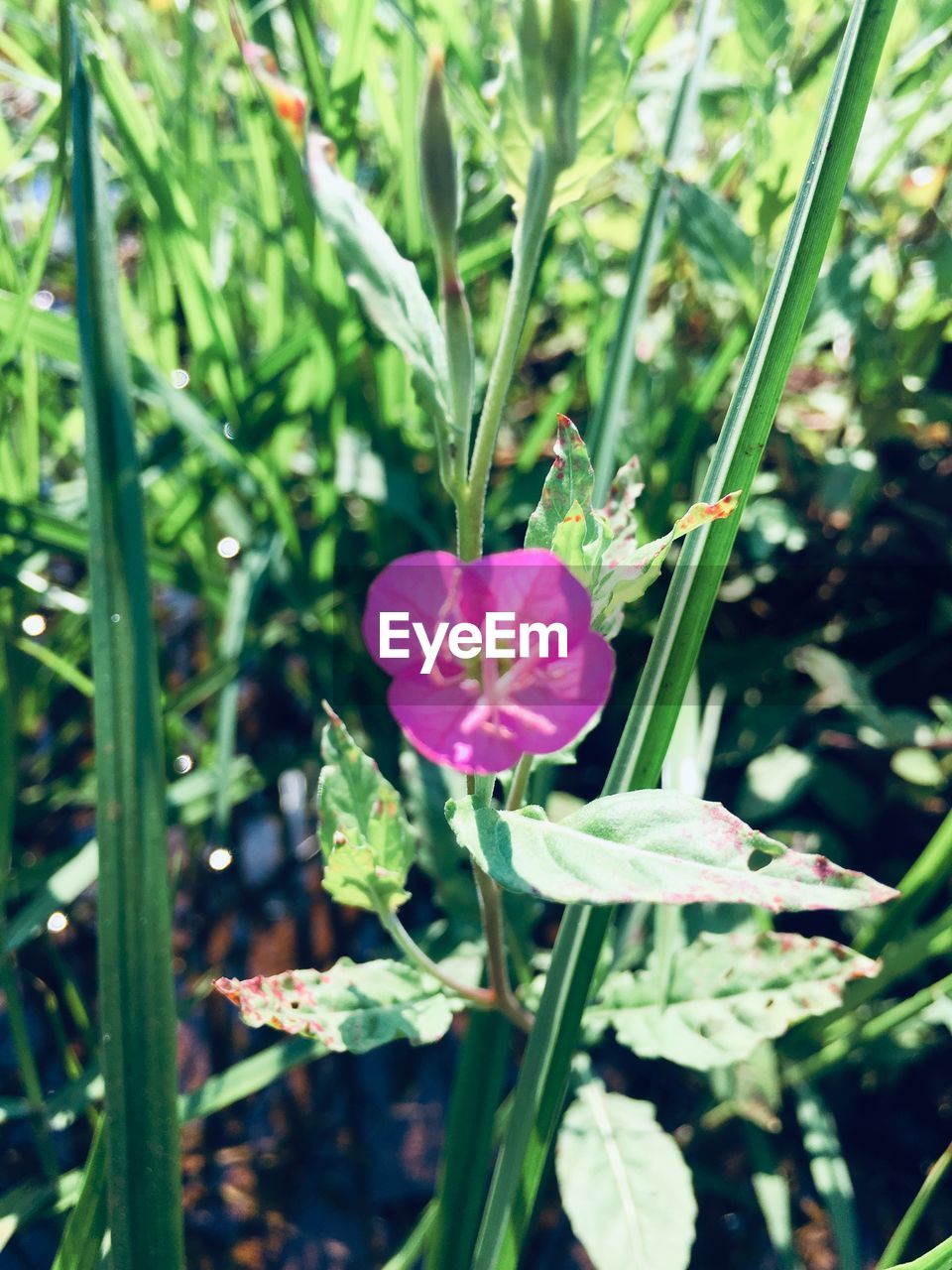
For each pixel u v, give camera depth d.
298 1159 0.18
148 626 0.10
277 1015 0.11
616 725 0.21
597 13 0.08
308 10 0.18
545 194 0.08
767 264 0.19
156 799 0.10
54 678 0.21
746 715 0.20
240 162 0.22
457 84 0.18
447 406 0.08
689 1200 0.13
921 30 0.21
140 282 0.23
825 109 0.10
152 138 0.18
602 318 0.21
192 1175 0.18
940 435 0.23
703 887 0.07
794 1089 0.16
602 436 0.16
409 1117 0.18
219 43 0.21
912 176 0.22
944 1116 0.17
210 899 0.21
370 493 0.20
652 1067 0.18
